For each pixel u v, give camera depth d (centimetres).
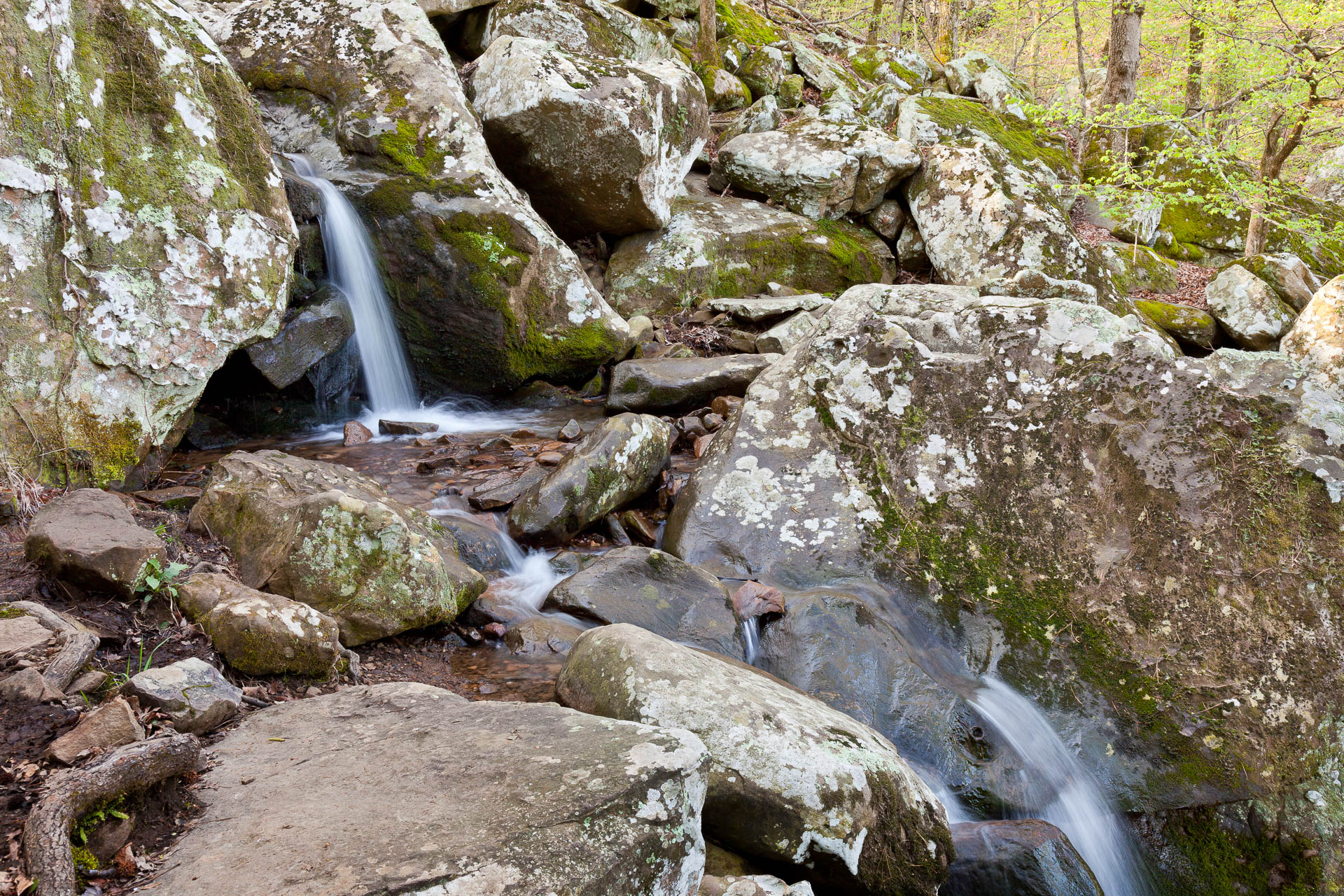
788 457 394
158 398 389
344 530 297
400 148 604
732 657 325
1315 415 334
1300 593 323
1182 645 326
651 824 172
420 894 144
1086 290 753
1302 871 291
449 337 598
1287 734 309
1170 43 1212
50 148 347
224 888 146
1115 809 303
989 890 250
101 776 160
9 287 335
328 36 647
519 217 603
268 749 203
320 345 518
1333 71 831
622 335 639
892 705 312
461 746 196
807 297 744
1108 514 349
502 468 473
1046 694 328
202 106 419
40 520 281
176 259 389
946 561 361
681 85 778
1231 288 816
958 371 380
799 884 216
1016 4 1622
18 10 344
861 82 1275
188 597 269
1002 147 966
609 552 361
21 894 141
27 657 214
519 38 711
